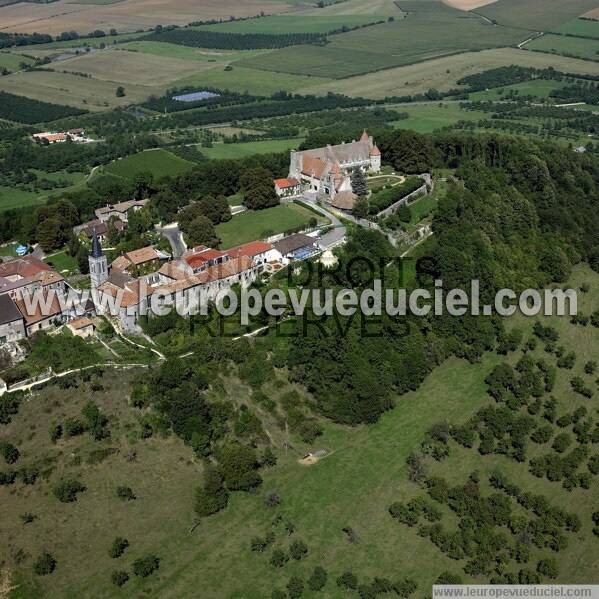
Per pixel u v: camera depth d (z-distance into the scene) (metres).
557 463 199.62
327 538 178.38
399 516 183.25
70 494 181.38
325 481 193.62
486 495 192.25
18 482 184.38
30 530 175.00
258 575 168.88
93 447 192.62
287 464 198.00
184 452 195.38
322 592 165.12
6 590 164.25
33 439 193.12
